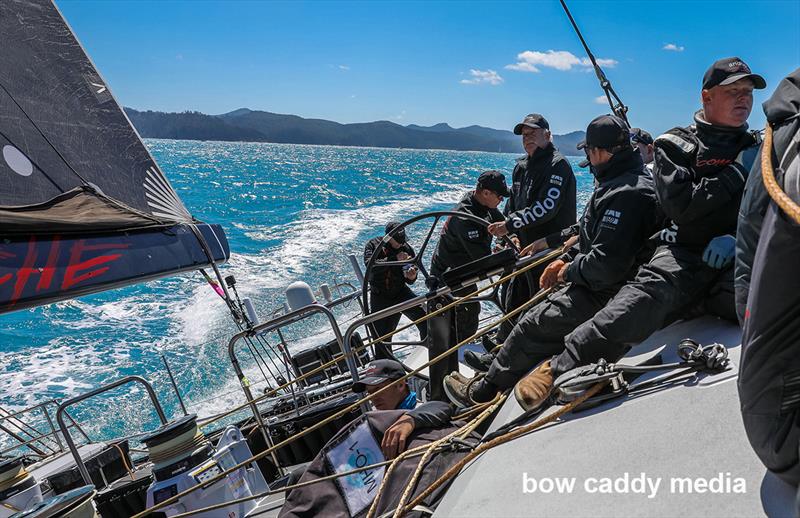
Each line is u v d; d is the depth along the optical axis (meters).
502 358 2.66
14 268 2.49
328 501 2.38
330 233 20.20
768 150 1.24
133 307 12.12
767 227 1.17
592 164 2.61
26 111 3.40
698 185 2.15
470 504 1.76
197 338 10.30
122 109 3.87
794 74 1.26
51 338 10.45
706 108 2.19
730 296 2.19
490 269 3.04
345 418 3.89
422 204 31.05
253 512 2.96
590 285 2.47
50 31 3.77
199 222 3.57
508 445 2.03
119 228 3.08
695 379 1.91
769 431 1.26
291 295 5.11
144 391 8.43
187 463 2.86
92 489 2.72
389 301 5.83
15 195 3.11
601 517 1.49
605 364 2.02
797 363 1.20
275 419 4.20
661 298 2.17
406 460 2.28
